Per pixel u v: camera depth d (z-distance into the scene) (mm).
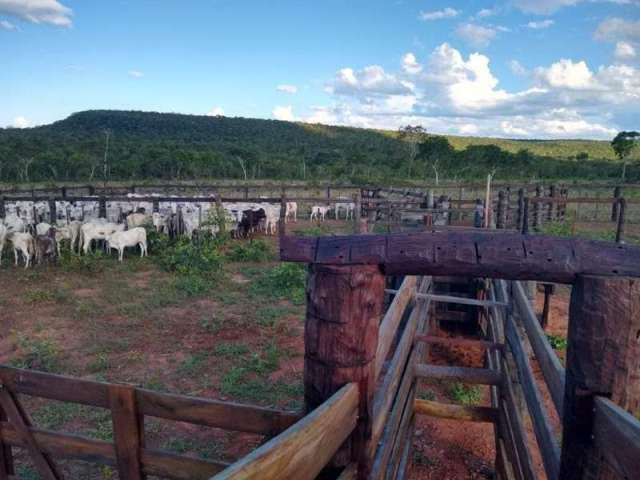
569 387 1772
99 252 12922
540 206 15484
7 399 2754
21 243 12070
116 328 8164
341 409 1834
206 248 12875
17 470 4426
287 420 2234
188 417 2406
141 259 13344
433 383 6871
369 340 2047
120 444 2557
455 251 1890
